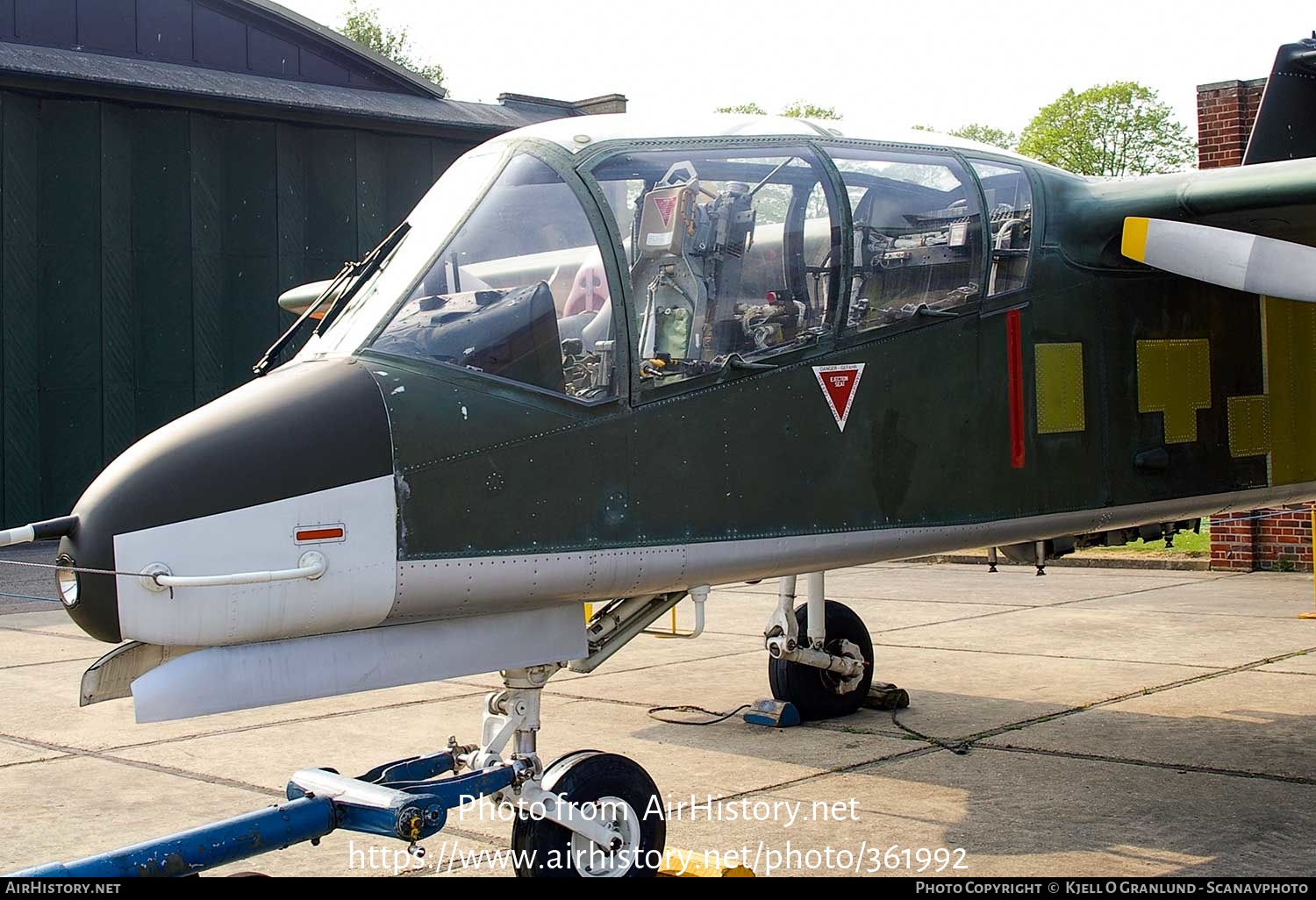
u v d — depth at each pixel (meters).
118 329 20.31
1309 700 7.77
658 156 4.88
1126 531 7.14
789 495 4.95
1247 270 5.51
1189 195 5.83
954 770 6.36
